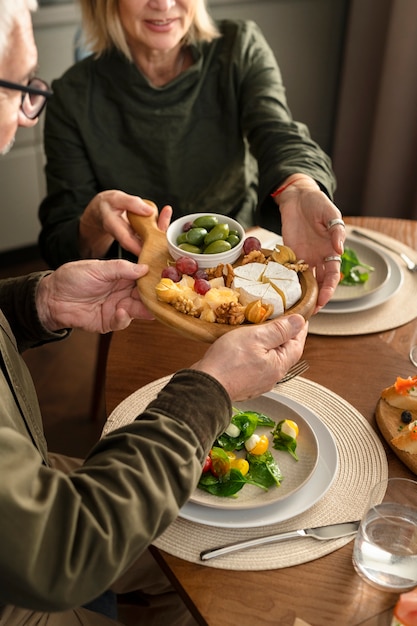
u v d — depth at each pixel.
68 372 2.61
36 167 3.02
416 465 1.03
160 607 1.38
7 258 3.20
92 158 1.96
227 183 2.02
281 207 1.50
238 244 1.22
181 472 0.84
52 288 1.21
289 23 3.18
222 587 0.88
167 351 1.31
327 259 1.28
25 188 3.04
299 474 1.04
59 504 0.79
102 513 0.79
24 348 1.29
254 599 0.87
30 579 0.75
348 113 3.30
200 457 0.87
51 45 2.80
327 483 1.02
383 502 0.96
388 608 0.86
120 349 1.31
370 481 1.03
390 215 3.16
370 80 3.17
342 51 3.37
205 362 0.94
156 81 1.99
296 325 0.99
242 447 1.09
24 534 0.75
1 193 2.99
